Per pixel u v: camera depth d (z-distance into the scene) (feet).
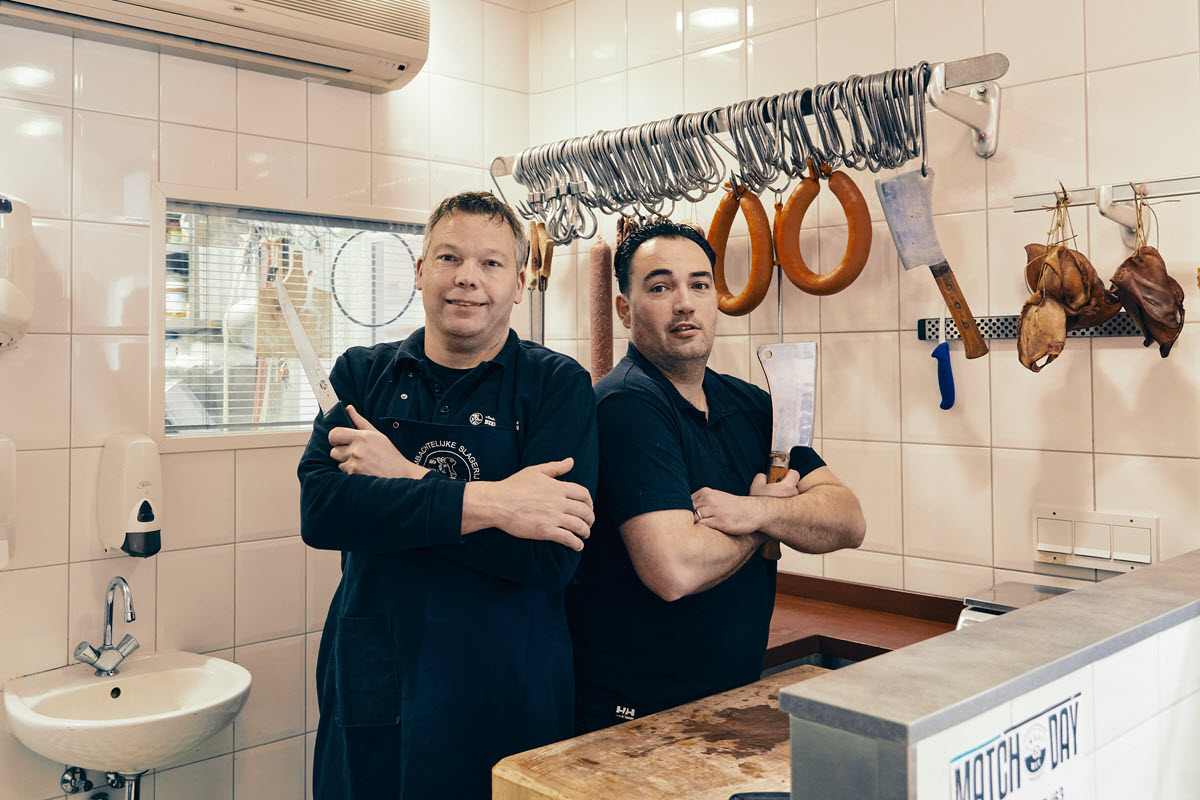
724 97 8.17
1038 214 6.26
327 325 8.57
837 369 7.37
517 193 9.84
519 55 9.87
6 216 6.18
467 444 4.51
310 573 8.35
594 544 4.81
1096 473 6.07
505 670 4.31
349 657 4.39
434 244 4.47
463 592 4.32
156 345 7.48
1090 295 5.54
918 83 5.75
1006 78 6.41
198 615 7.70
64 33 7.02
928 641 2.73
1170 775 3.22
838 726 2.19
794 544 4.79
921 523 6.93
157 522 7.06
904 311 6.97
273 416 8.23
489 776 4.27
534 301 8.09
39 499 6.91
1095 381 6.07
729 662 4.78
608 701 4.75
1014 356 6.42
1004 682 2.34
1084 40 6.07
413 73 8.31
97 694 6.79
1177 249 5.68
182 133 7.61
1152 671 3.09
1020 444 6.41
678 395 4.89
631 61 8.93
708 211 8.29
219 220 7.89
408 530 4.04
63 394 7.03
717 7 8.21
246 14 7.11
